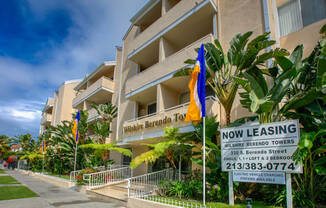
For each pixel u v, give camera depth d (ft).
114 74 74.02
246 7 35.91
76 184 45.06
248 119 29.58
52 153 82.69
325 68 19.99
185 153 34.24
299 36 30.71
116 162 62.34
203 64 24.02
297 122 19.33
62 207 29.04
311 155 21.50
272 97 22.56
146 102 57.72
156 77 45.03
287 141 19.58
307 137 17.95
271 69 26.68
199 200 25.91
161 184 30.42
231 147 22.86
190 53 38.88
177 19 43.91
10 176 77.71
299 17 31.35
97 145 48.39
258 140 21.24
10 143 186.39
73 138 65.41
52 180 58.85
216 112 33.76
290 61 23.38
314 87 21.48
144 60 59.06
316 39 29.07
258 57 24.93
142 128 44.50
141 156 31.22
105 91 71.82
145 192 30.89
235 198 24.61
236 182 23.45
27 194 38.75
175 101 47.01
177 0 52.60
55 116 122.31
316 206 20.52
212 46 27.73
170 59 42.57
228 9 38.47
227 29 37.78
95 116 72.43
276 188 22.85
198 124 28.53
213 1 39.19
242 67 27.02
